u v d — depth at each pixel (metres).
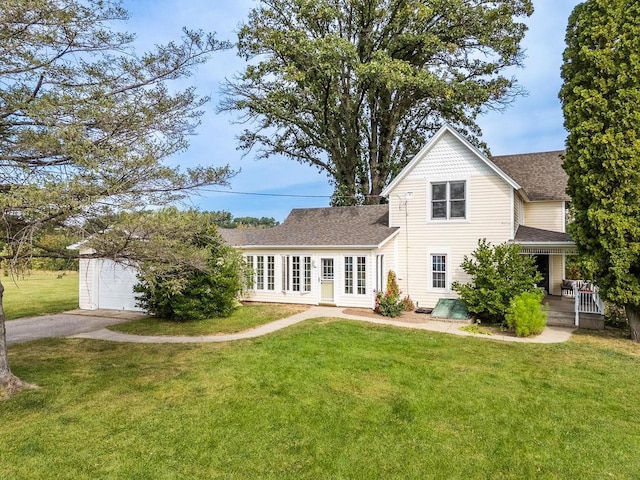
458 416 5.95
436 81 19.30
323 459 4.74
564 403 6.48
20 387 6.90
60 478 4.31
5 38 5.25
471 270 13.41
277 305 16.89
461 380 7.49
